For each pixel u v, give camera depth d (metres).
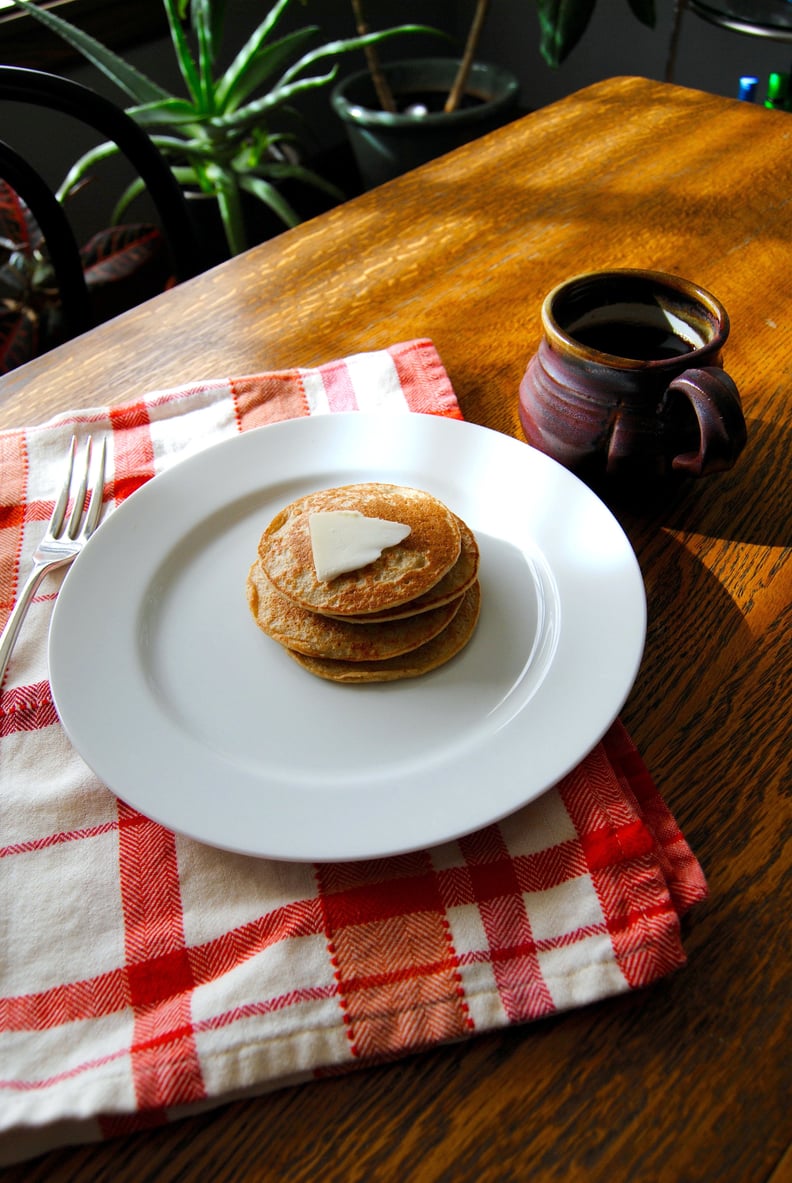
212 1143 0.31
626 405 0.45
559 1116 0.31
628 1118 0.31
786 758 0.39
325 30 1.75
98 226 1.55
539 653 0.42
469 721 0.40
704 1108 0.31
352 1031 0.32
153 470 0.52
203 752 0.38
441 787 0.37
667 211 0.69
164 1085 0.31
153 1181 0.30
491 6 1.92
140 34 1.47
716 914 0.35
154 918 0.35
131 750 0.38
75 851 0.37
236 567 0.46
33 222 1.12
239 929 0.35
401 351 0.57
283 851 0.34
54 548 0.47
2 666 0.42
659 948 0.33
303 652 0.41
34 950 0.34
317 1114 0.31
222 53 1.61
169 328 0.62
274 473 0.49
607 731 0.39
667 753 0.39
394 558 0.42
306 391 0.55
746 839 0.37
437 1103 0.31
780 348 0.57
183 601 0.45
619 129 0.79
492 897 0.35
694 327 0.48
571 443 0.47
